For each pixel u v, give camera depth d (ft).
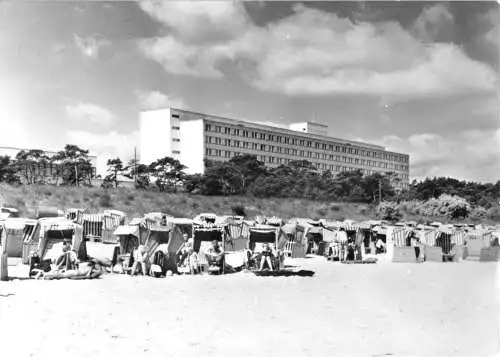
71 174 241.96
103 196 212.23
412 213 216.74
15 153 253.65
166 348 41.34
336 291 70.79
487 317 56.13
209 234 97.50
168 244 86.38
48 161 246.47
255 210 223.71
